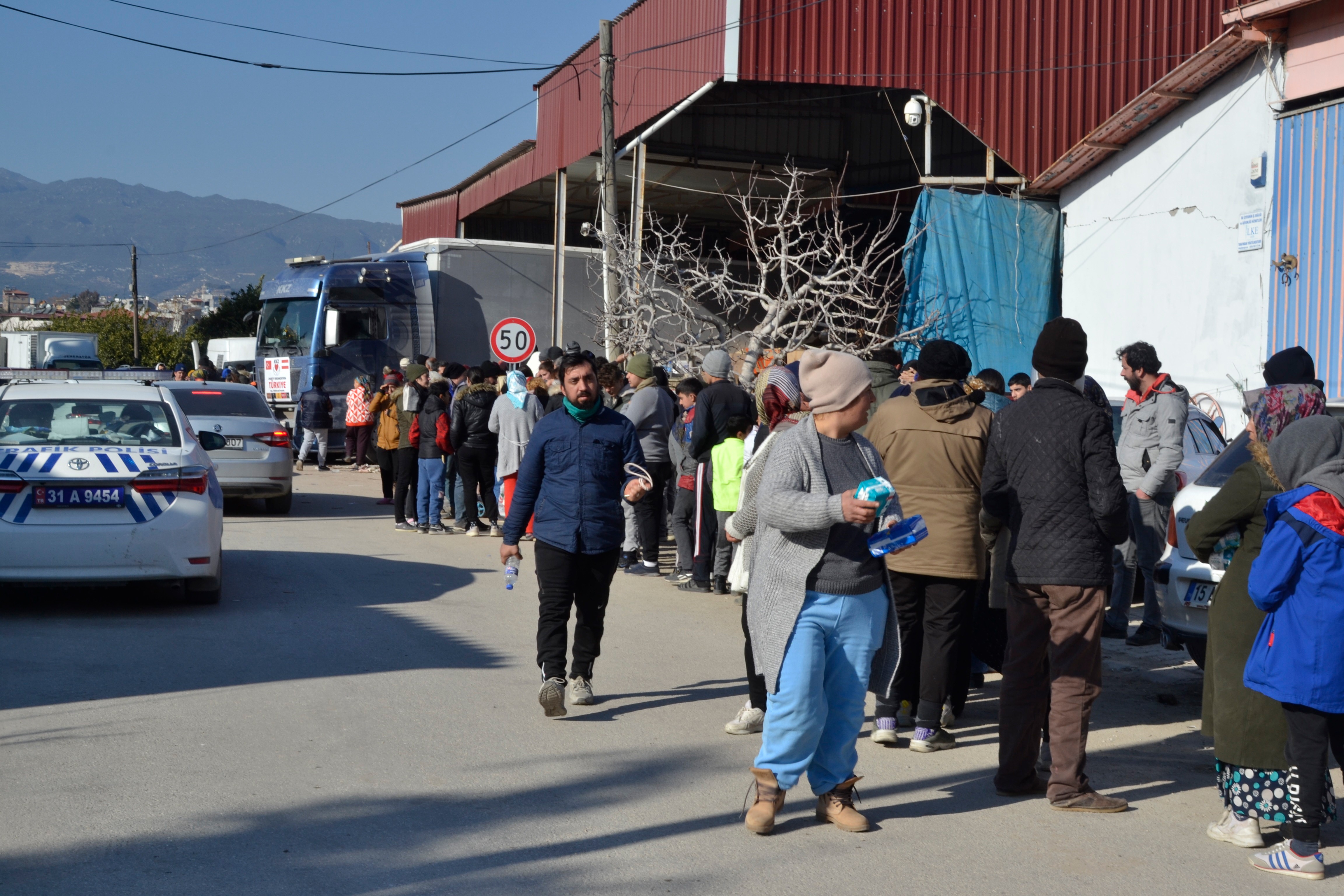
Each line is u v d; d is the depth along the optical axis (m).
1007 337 18.08
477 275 23.88
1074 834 4.75
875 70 19.25
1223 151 14.15
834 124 25.31
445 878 4.11
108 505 8.44
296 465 23.70
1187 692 7.32
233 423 15.05
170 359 92.12
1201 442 10.53
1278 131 13.16
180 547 8.55
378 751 5.59
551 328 24.45
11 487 8.27
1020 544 5.07
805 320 18.30
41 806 4.68
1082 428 4.98
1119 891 4.16
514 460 12.50
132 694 6.45
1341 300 12.34
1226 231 14.06
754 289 19.56
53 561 8.25
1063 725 5.04
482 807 4.88
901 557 5.82
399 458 14.33
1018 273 18.08
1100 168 16.89
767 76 19.17
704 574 10.70
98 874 4.02
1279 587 4.27
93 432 8.92
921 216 18.78
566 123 24.55
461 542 13.38
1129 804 5.17
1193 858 4.51
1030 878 4.27
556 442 6.45
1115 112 19.64
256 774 5.17
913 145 25.09
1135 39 19.67
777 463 4.60
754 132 24.75
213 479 9.19
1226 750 4.61
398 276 23.22
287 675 6.98
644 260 20.56
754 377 14.76
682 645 8.42
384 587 10.25
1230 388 13.93
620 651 8.16
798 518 4.44
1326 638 4.25
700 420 10.13
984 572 5.89
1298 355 4.66
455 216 32.19
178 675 6.91
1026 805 5.13
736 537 5.04
